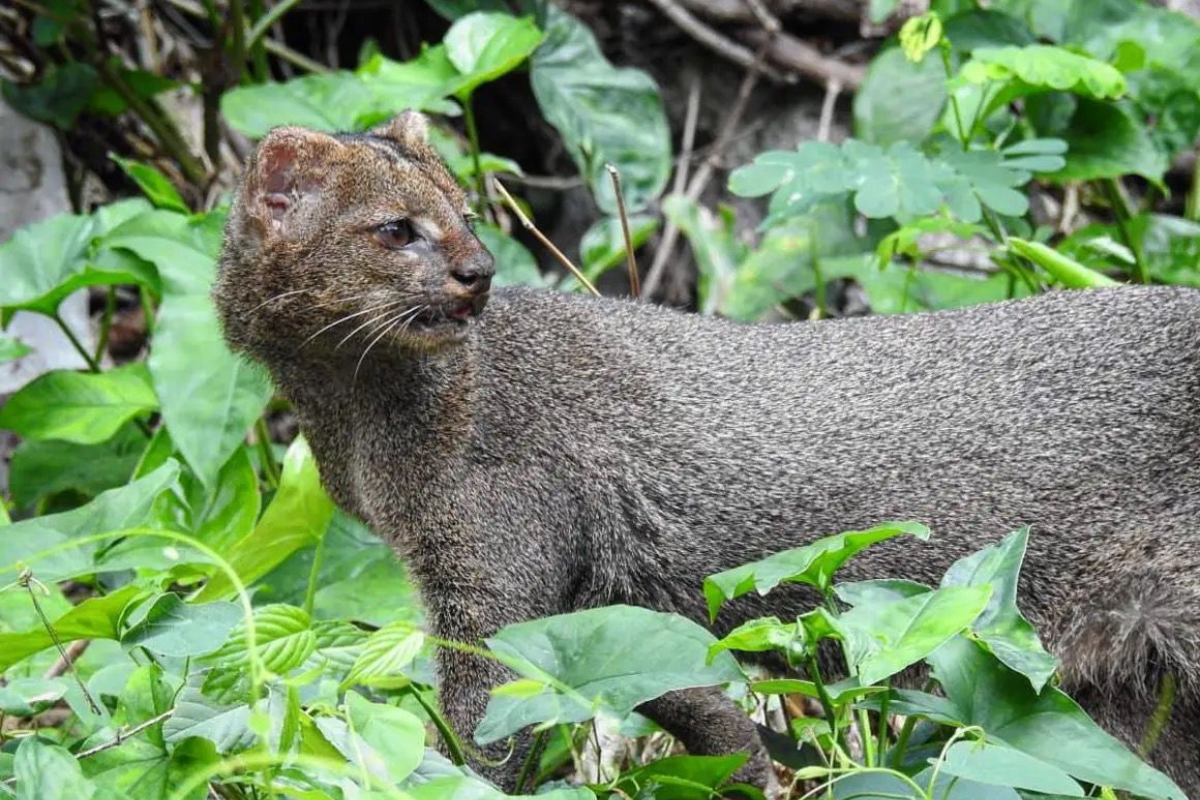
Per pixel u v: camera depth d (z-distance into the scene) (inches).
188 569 404.8
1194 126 572.1
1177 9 634.2
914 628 310.3
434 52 565.6
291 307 386.6
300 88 559.5
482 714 387.5
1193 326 390.3
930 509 388.5
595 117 636.1
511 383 399.5
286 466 408.5
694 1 702.5
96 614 335.3
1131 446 381.7
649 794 362.9
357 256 380.2
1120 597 376.5
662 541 399.2
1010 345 398.0
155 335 485.7
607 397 402.3
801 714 447.5
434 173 392.2
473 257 379.6
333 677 351.6
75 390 513.3
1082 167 550.9
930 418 392.2
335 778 299.1
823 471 392.8
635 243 589.9
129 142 685.9
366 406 395.9
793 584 393.4
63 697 350.3
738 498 395.9
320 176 382.3
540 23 643.5
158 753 309.6
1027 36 580.1
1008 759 297.4
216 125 650.2
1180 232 575.5
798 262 596.1
